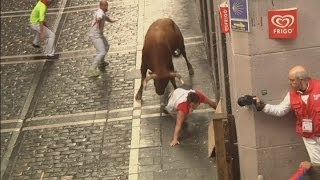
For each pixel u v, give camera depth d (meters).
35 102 11.58
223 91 8.36
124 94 11.42
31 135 10.48
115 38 13.80
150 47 10.30
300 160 6.84
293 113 6.57
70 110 11.13
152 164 9.21
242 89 6.54
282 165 6.88
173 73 10.35
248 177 7.05
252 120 6.66
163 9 15.06
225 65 7.82
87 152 9.77
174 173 8.92
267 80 6.39
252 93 6.46
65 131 10.45
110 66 12.52
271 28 6.11
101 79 12.06
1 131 10.71
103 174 9.16
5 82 12.47
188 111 9.59
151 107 10.84
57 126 10.64
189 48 12.87
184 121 10.21
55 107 11.30
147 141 9.83
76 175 9.22
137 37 13.73
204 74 11.75
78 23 14.93
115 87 11.70
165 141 9.76
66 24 14.94
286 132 6.69
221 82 8.77
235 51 6.40
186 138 9.75
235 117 7.00
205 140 9.63
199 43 13.08
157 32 10.40
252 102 6.38
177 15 14.62
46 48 13.40
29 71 12.84
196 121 10.20
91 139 10.12
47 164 9.60
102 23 11.91
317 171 6.57
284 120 6.62
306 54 6.26
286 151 6.80
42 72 12.72
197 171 8.91
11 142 10.36
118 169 9.23
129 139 9.97
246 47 6.27
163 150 9.52
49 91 11.90
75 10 15.73
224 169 7.29
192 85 11.41
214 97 10.88
